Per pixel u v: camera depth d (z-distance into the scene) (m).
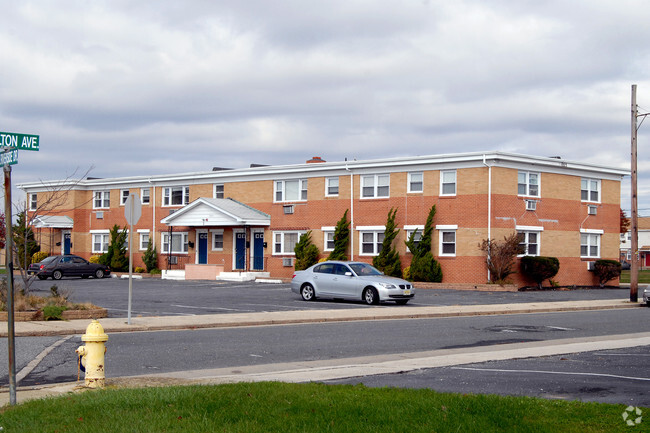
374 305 25.38
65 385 10.45
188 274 44.34
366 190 39.06
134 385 9.83
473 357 13.45
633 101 29.48
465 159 35.09
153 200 48.78
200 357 13.48
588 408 7.81
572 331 18.72
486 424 6.99
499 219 34.78
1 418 7.46
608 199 40.94
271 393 8.48
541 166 36.94
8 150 8.01
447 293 31.81
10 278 8.22
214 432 6.68
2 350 13.99
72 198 52.78
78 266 44.00
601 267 39.19
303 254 40.41
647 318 22.86
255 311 22.86
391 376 11.13
